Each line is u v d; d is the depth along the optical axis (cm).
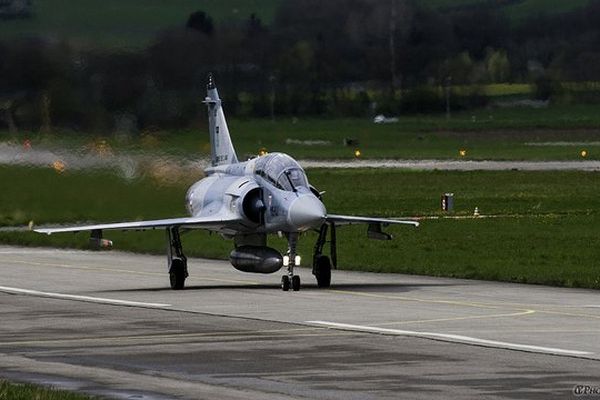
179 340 8262
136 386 6694
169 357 7594
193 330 8719
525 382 6700
